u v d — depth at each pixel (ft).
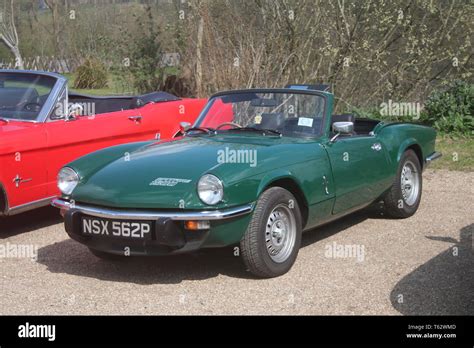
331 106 18.94
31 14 90.43
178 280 16.22
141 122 25.70
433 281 15.87
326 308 14.24
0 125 21.67
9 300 15.07
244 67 40.52
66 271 17.20
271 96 19.34
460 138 37.01
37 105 22.66
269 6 41.75
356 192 19.13
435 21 43.11
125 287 15.81
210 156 16.24
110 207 15.55
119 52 46.80
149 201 15.02
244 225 15.38
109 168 16.71
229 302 14.66
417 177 22.74
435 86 44.09
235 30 41.32
